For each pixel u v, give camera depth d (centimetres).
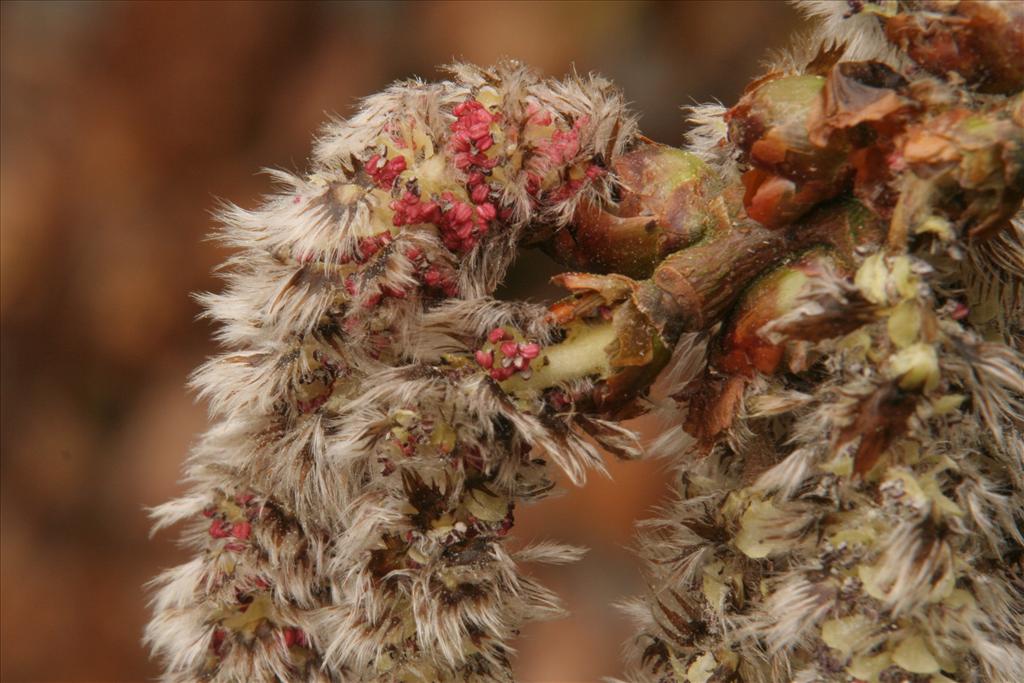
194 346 32
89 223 32
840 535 11
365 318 12
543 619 12
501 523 12
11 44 32
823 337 11
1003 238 11
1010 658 11
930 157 11
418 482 11
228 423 12
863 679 11
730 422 11
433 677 12
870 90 11
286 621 12
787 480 11
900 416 11
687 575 12
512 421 11
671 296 11
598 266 12
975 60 11
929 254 11
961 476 11
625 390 11
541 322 11
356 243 11
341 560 12
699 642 12
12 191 31
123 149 31
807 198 11
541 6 28
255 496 12
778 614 11
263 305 12
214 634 12
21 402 31
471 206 11
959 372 11
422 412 11
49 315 31
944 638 11
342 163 12
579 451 11
